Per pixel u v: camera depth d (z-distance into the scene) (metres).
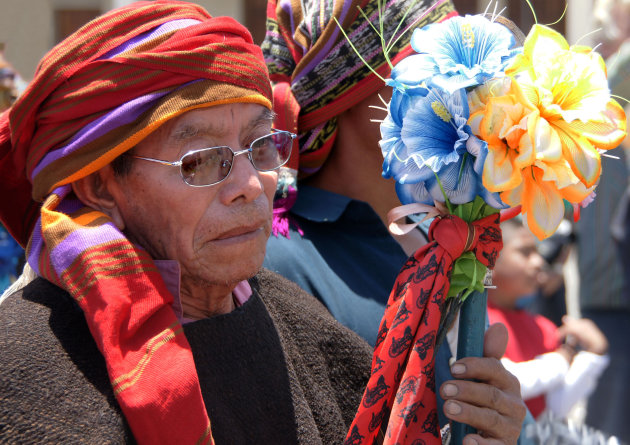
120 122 1.20
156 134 1.23
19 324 1.18
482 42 1.25
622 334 3.82
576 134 1.23
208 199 1.24
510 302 3.08
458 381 1.31
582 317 3.95
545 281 3.74
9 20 4.85
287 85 1.76
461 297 1.33
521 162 1.19
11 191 1.38
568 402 3.04
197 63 1.21
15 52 4.86
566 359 3.05
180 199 1.23
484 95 1.23
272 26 1.84
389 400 1.29
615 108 1.25
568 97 1.24
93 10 5.05
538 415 2.93
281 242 1.70
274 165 1.34
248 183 1.25
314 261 1.70
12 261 2.71
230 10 5.56
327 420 1.40
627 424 3.79
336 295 1.67
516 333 3.03
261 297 1.47
